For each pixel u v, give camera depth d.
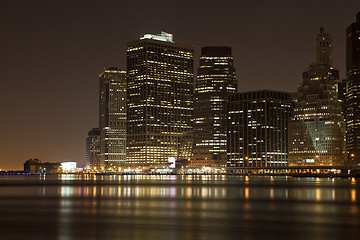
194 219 118.19
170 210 137.88
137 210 137.88
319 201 169.25
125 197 187.00
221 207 146.88
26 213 130.12
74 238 92.69
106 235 95.62
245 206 150.25
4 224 109.50
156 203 160.12
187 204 156.38
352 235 95.81
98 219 117.94
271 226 107.12
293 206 150.50
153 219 118.00
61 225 108.00
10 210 137.75
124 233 97.75
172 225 108.12
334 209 142.00
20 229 102.75
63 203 160.75
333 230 101.75
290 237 93.81
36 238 92.81
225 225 108.44
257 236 94.75
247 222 113.25
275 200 173.62
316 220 117.00
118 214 127.50
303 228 104.38
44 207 146.50
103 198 182.00
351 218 120.56
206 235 95.69
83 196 194.12
